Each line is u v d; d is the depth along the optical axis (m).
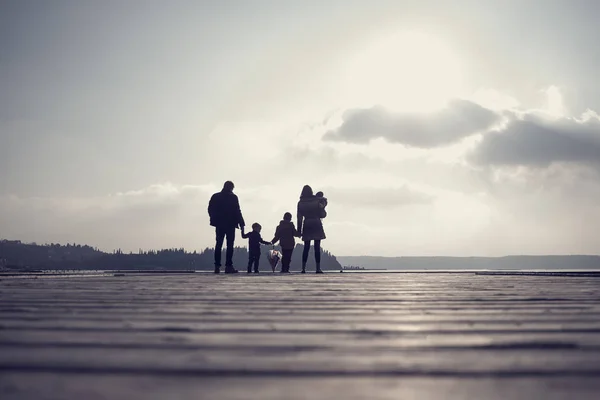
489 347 2.16
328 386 1.52
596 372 1.69
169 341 2.29
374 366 1.79
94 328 2.69
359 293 5.46
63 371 1.70
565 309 3.76
